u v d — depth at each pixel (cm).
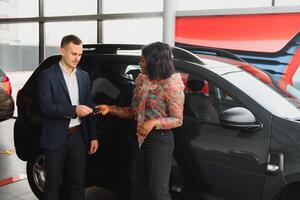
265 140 243
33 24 743
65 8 688
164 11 572
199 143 266
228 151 254
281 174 234
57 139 264
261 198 244
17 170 455
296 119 255
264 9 507
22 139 359
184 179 274
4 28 784
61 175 277
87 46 365
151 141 250
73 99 272
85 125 280
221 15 543
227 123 246
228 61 325
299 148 232
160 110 249
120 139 298
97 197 372
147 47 246
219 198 262
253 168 245
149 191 258
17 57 777
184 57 301
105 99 319
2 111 518
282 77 505
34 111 347
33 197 372
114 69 325
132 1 614
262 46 516
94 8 653
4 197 370
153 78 246
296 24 488
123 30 630
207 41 559
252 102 257
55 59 362
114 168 305
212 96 275
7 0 763
